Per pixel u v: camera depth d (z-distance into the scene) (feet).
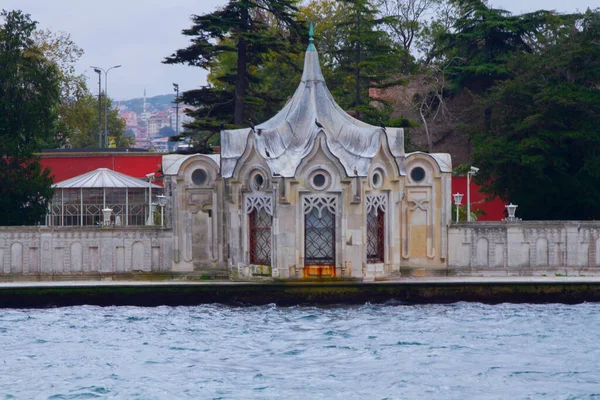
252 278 301.63
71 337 256.32
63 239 313.94
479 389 208.54
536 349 240.94
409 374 219.41
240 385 212.02
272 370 223.92
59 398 202.69
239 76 446.60
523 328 262.26
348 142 305.32
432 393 205.87
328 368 225.56
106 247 314.55
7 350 242.58
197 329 264.31
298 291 292.81
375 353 237.86
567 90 416.26
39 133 388.78
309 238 297.33
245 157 302.04
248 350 242.58
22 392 206.80
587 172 416.67
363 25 511.81
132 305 294.87
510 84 434.30
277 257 294.87
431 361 230.07
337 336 255.70
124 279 314.55
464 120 521.65
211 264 315.58
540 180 422.00
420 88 532.32
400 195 308.60
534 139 410.93
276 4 441.68
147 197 432.66
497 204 475.72
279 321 273.95
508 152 416.05
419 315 279.49
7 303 293.23
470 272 316.19
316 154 295.48
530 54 463.42
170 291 293.84
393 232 306.76
